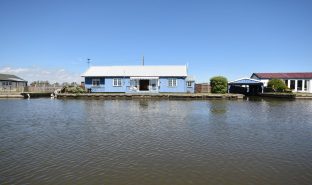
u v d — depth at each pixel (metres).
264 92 51.25
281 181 8.66
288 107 30.62
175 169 9.66
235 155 11.35
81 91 48.47
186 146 12.71
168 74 48.88
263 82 53.06
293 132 16.17
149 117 22.20
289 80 53.19
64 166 9.98
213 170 9.59
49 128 17.25
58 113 24.84
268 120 20.73
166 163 10.30
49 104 34.50
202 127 17.62
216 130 16.61
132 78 48.72
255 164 10.24
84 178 8.84
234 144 13.16
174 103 35.94
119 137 14.58
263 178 8.89
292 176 9.09
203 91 56.78
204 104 34.38
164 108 29.30
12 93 49.91
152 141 13.66
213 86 49.50
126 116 22.80
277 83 49.88
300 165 10.16
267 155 11.40
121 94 44.72
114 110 27.31
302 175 9.18
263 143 13.42
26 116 22.80
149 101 39.53
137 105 32.97
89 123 19.16
